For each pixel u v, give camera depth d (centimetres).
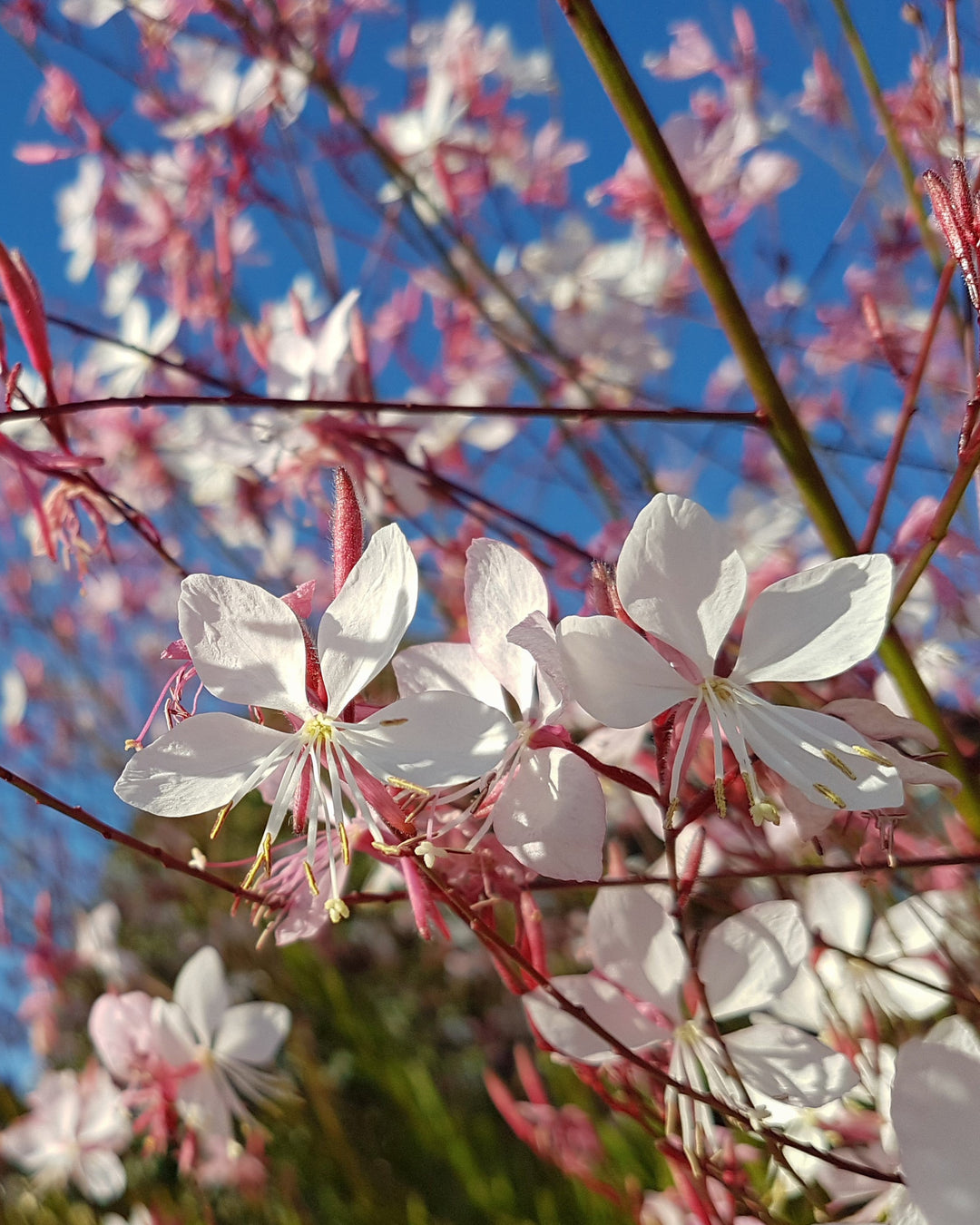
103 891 51
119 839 16
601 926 16
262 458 24
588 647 14
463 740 14
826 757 14
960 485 16
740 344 17
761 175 31
